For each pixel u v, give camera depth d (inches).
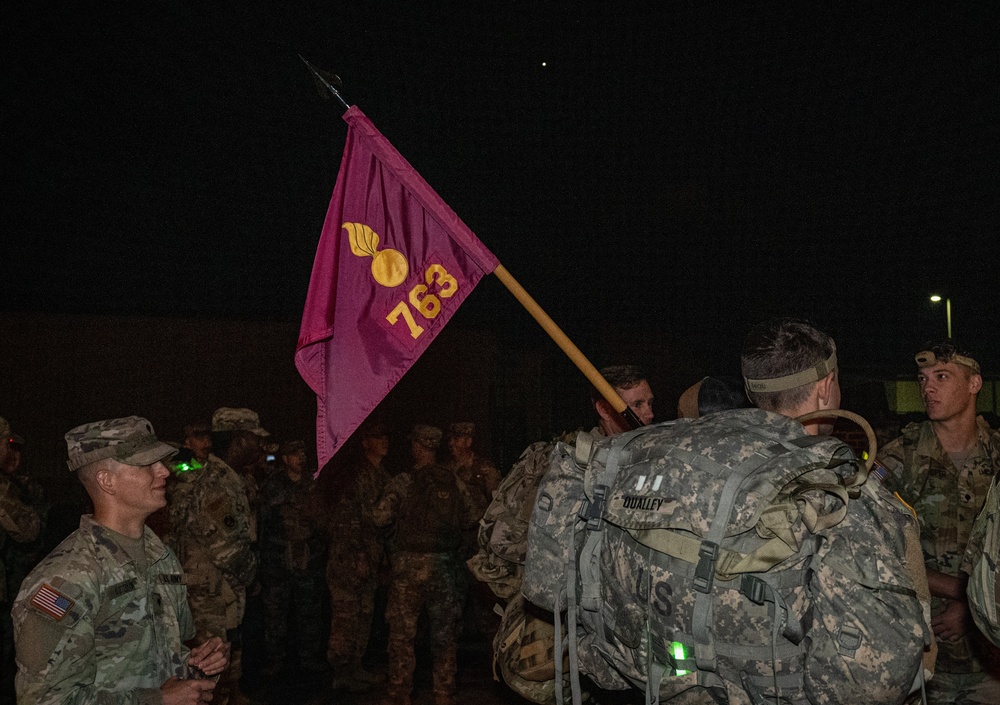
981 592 78.6
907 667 64.6
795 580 66.1
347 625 262.4
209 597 220.2
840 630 65.1
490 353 500.1
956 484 134.3
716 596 66.5
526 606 103.1
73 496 426.0
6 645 252.4
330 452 103.7
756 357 81.0
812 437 70.9
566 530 80.2
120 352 446.6
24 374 428.5
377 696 257.8
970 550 83.2
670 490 69.8
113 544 98.0
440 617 242.4
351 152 107.7
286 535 278.7
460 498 245.6
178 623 103.5
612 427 132.2
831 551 66.3
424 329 104.5
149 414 448.5
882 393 253.4
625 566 73.1
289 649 310.8
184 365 457.4
